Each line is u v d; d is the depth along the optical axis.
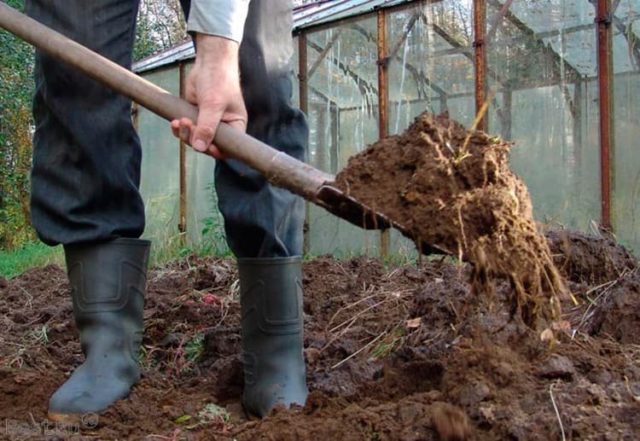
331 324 2.97
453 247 1.54
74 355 2.68
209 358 2.57
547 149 5.84
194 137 1.77
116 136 2.11
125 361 2.13
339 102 7.04
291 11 2.14
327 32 7.07
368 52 6.81
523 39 5.93
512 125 6.00
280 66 2.09
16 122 11.56
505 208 1.52
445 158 1.56
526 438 1.51
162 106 1.83
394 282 3.50
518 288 1.56
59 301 3.92
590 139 5.61
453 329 2.27
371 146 1.63
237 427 1.84
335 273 3.79
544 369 1.70
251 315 2.08
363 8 6.79
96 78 1.90
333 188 1.61
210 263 4.73
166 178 8.76
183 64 8.23
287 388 2.04
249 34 2.03
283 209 2.09
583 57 5.64
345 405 1.84
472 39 6.16
